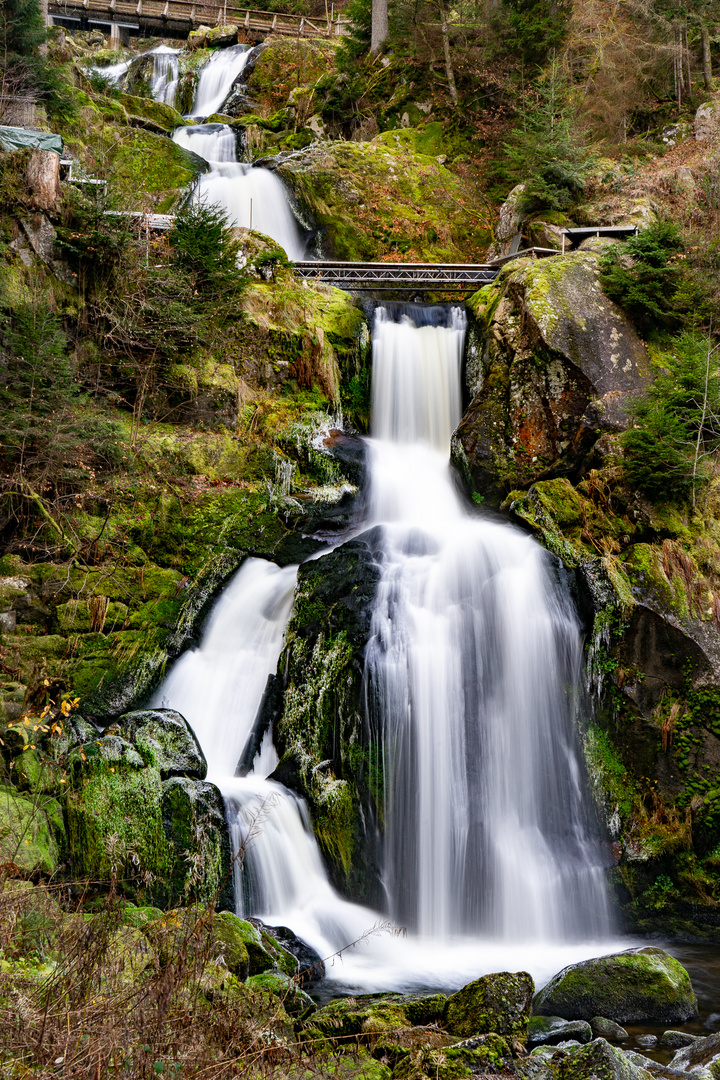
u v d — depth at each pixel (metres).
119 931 5.88
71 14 35.19
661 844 11.34
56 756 9.30
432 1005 7.05
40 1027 4.32
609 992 8.09
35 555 11.98
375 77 28.17
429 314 17.23
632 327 15.34
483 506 14.84
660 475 13.13
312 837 10.43
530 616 12.02
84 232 14.15
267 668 12.05
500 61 25.48
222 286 15.31
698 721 11.88
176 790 9.44
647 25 24.55
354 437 15.77
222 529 13.30
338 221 22.45
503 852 10.97
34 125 18.36
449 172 24.47
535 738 11.59
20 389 12.22
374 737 10.83
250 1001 5.72
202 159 22.75
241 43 35.06
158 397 14.45
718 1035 7.18
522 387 15.00
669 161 21.28
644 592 12.30
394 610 11.53
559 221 19.41
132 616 11.91
